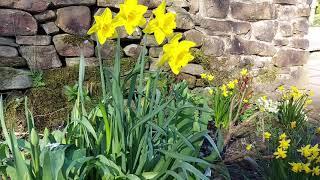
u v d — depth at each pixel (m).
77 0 1.46
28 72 1.41
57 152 0.69
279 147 1.00
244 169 1.23
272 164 1.02
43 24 1.44
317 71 2.44
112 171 0.76
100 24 0.70
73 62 1.51
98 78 1.53
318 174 0.89
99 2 1.51
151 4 1.62
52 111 1.42
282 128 1.46
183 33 1.74
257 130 1.47
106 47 1.56
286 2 2.02
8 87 1.38
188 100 1.03
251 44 1.96
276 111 1.54
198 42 1.78
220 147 0.94
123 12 0.70
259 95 1.92
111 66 1.56
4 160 0.80
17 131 1.34
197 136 0.81
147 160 0.82
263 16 1.95
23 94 1.41
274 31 2.03
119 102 0.76
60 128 1.40
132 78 0.83
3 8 1.36
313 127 1.59
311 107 1.89
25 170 0.69
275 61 2.07
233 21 1.87
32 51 1.43
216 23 1.82
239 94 1.50
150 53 1.66
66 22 1.46
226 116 1.43
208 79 1.62
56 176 0.66
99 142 0.82
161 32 0.70
